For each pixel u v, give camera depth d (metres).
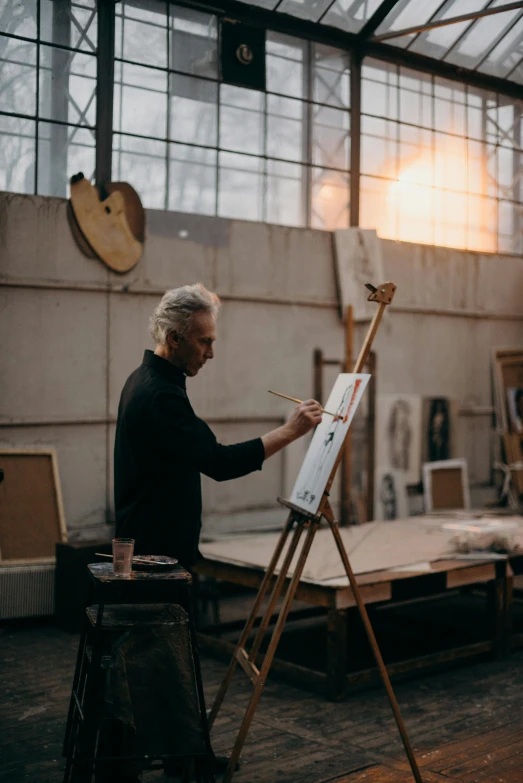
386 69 7.95
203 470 2.72
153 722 2.51
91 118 6.25
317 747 3.53
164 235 6.38
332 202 7.57
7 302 5.72
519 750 3.52
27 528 5.69
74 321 6.00
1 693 4.20
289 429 2.84
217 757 3.33
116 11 6.34
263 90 7.11
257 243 6.90
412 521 6.22
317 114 7.46
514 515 6.62
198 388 6.62
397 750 3.51
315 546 5.20
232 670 3.40
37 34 6.00
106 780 2.53
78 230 5.98
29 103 5.99
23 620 5.59
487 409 8.60
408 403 7.83
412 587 4.44
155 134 6.54
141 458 2.81
